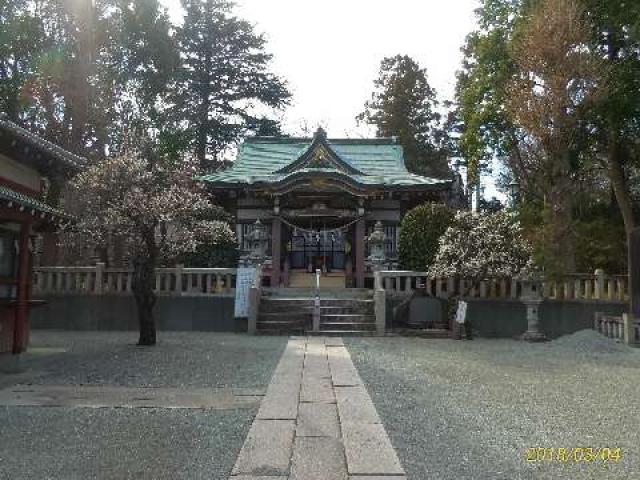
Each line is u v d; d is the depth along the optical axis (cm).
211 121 3675
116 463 487
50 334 1580
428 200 2398
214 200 2389
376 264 1961
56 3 2275
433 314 1590
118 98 2564
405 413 673
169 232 1496
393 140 2867
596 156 2225
